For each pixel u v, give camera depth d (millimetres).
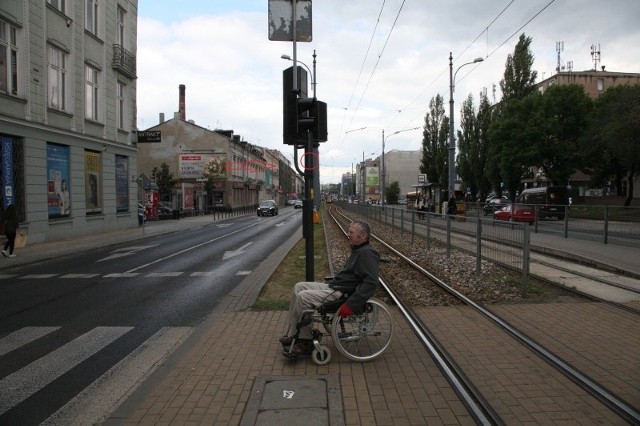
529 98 40969
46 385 4754
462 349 5395
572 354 5191
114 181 26484
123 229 27719
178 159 59844
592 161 39406
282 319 6836
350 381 4496
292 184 164375
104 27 25359
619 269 10297
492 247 10117
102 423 3799
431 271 11117
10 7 17641
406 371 4746
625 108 30594
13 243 15102
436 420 3725
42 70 19547
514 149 40438
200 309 7926
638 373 4633
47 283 10617
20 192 18453
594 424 3635
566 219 16750
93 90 24578
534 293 8453
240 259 14430
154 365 5297
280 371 4785
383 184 53438
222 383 4508
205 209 56625
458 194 37219
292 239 20938
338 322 5082
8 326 7012
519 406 3938
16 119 17781
